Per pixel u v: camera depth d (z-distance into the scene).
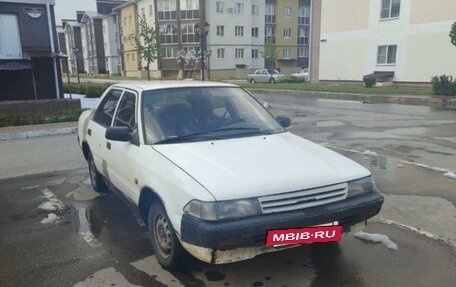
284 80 36.25
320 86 27.31
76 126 11.67
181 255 3.19
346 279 3.21
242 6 51.81
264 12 54.59
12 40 15.09
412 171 6.31
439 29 22.64
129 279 3.27
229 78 51.81
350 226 3.18
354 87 24.67
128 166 3.86
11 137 10.53
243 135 3.89
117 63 69.38
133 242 3.97
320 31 31.08
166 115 3.95
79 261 3.60
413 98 18.09
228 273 3.31
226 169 3.07
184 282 3.20
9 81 15.46
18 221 4.60
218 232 2.72
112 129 3.84
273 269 3.37
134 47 58.47
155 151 3.53
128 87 4.60
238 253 2.87
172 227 3.11
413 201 4.95
